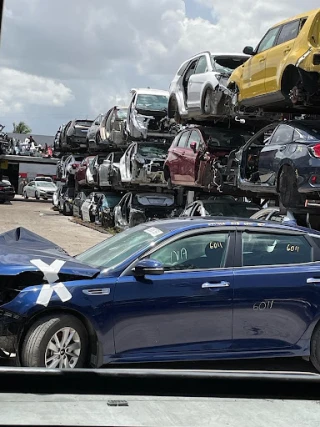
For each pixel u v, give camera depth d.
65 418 3.89
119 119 23.27
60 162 34.91
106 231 20.92
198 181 15.09
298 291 5.89
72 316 5.29
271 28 11.84
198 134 15.35
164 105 20.81
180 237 5.82
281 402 4.56
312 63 10.03
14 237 7.10
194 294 5.57
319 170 9.65
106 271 5.48
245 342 5.74
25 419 3.81
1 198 38.09
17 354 5.18
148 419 4.09
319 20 10.18
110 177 22.45
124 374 3.66
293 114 13.61
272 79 11.43
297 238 6.16
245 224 6.04
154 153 20.20
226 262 5.83
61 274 5.33
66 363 5.28
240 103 13.16
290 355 5.89
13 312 5.12
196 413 4.30
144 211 19.23
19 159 46.84
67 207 29.81
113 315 5.35
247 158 12.91
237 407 4.43
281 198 10.76
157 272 5.44
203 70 15.26
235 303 5.70
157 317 5.47
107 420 3.96
